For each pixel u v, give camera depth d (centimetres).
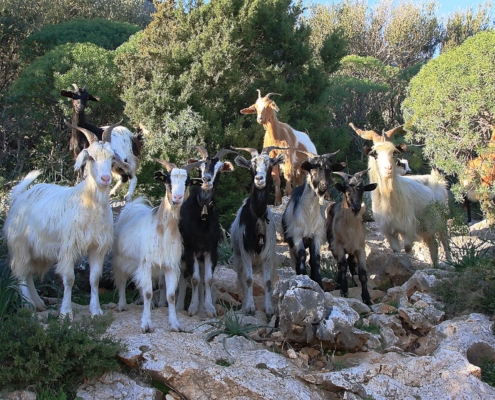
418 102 800
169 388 371
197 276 445
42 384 362
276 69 952
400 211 536
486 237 642
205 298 446
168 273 412
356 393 374
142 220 424
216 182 446
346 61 1362
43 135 912
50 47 1125
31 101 917
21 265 436
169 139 772
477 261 504
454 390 370
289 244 492
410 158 981
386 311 458
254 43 992
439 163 767
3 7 1174
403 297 470
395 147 538
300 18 1217
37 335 359
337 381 377
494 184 687
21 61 1120
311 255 481
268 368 384
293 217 480
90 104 909
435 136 782
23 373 352
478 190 705
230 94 920
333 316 404
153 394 363
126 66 922
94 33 1234
